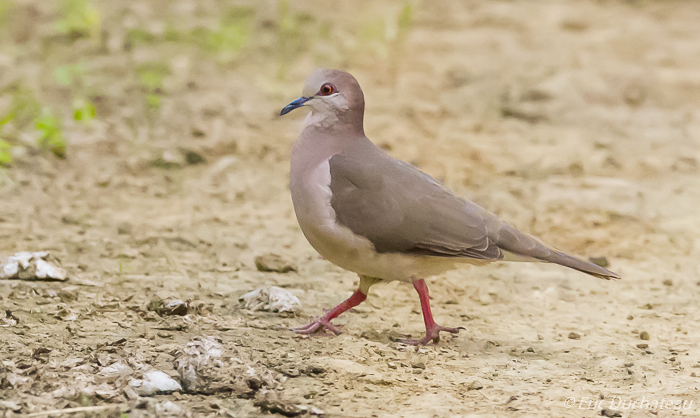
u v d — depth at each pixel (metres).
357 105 9.05
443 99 20.53
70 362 7.64
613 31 27.05
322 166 8.79
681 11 30.67
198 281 10.54
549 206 14.58
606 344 9.34
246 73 21.50
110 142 15.86
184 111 18.19
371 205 8.59
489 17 28.45
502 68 22.84
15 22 23.81
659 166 16.86
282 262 11.32
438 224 8.64
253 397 7.33
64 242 11.51
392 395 7.56
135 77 20.09
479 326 9.84
